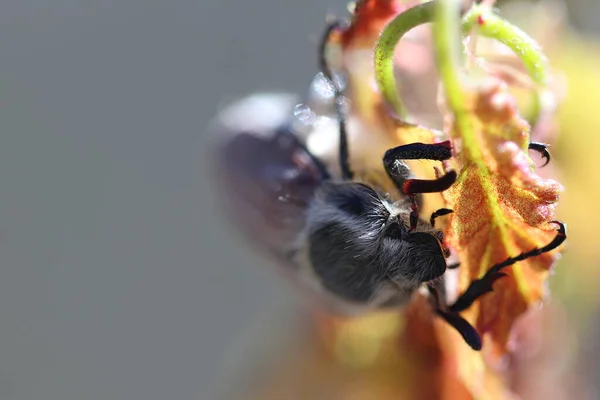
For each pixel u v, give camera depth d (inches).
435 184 3.8
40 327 9.9
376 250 4.0
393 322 5.0
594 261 5.3
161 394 9.8
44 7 10.5
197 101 10.2
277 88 9.7
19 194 10.2
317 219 4.1
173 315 10.1
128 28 10.5
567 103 5.0
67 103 10.4
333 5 8.6
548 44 4.9
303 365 5.6
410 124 3.9
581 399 5.4
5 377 9.6
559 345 5.3
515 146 3.7
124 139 10.4
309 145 4.4
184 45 10.2
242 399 5.9
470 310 4.1
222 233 10.2
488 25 3.9
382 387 5.0
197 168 10.3
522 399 5.1
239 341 9.4
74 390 9.7
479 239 3.9
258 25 9.9
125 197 10.3
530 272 4.0
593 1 5.0
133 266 10.2
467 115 3.7
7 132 10.3
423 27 4.2
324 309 4.7
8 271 10.0
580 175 5.1
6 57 10.4
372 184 4.1
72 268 10.2
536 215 3.8
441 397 4.8
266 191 4.4
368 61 4.1
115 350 10.0
